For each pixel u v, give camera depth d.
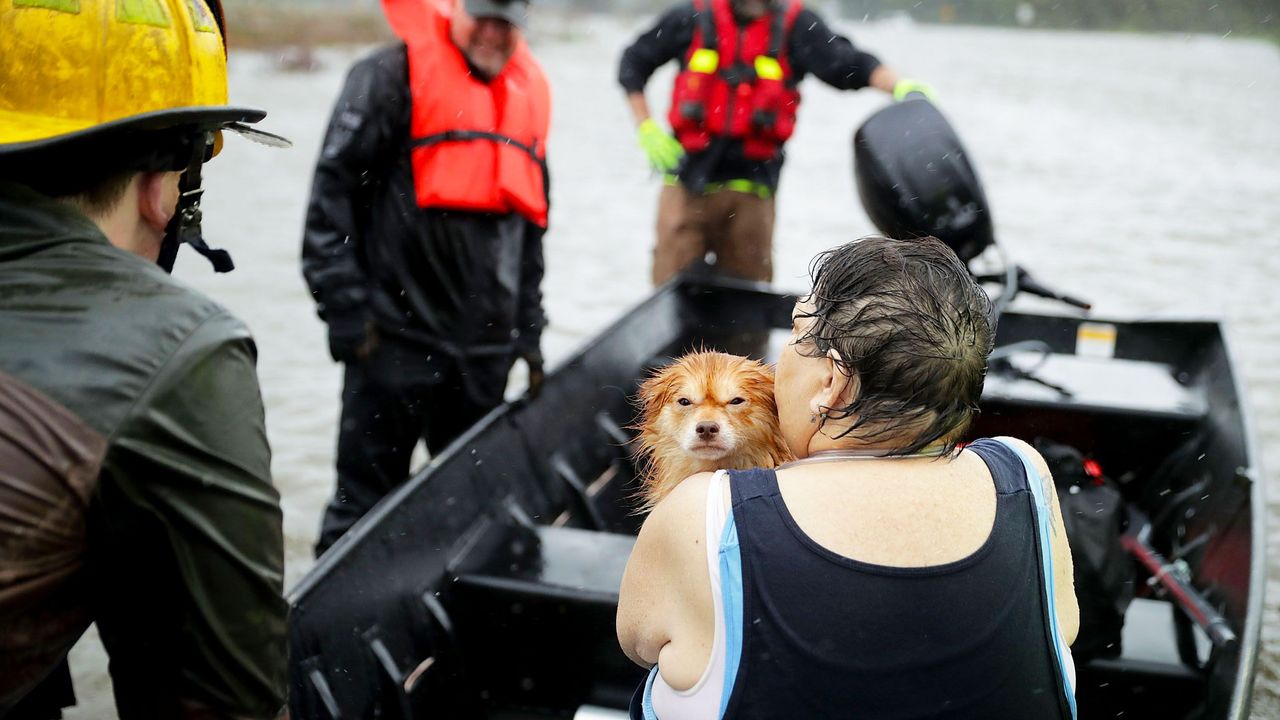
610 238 12.75
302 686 2.79
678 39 6.40
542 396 4.56
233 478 1.57
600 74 36.97
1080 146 21.66
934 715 1.62
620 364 5.23
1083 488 3.41
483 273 4.39
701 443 2.74
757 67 6.23
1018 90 34.78
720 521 1.67
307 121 21.02
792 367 1.87
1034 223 14.14
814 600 1.61
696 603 1.66
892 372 1.69
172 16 1.72
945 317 1.72
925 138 4.71
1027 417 4.48
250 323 8.87
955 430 1.75
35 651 1.54
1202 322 4.90
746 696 1.62
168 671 1.59
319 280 4.14
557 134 21.12
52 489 1.46
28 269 1.54
